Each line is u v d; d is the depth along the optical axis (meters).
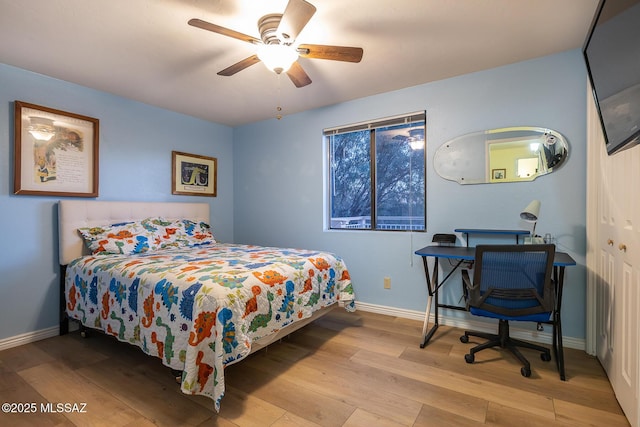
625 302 1.55
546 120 2.38
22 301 2.46
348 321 2.91
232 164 4.24
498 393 1.73
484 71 2.59
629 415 1.47
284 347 2.35
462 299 2.72
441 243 2.77
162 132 3.46
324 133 3.47
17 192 2.41
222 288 1.67
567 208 2.31
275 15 1.75
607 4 1.37
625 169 1.56
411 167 3.05
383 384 1.84
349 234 3.31
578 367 2.01
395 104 3.00
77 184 2.76
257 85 2.84
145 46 2.14
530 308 1.89
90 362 2.14
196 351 1.53
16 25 1.88
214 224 4.02
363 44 2.16
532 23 1.93
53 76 2.60
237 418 1.54
